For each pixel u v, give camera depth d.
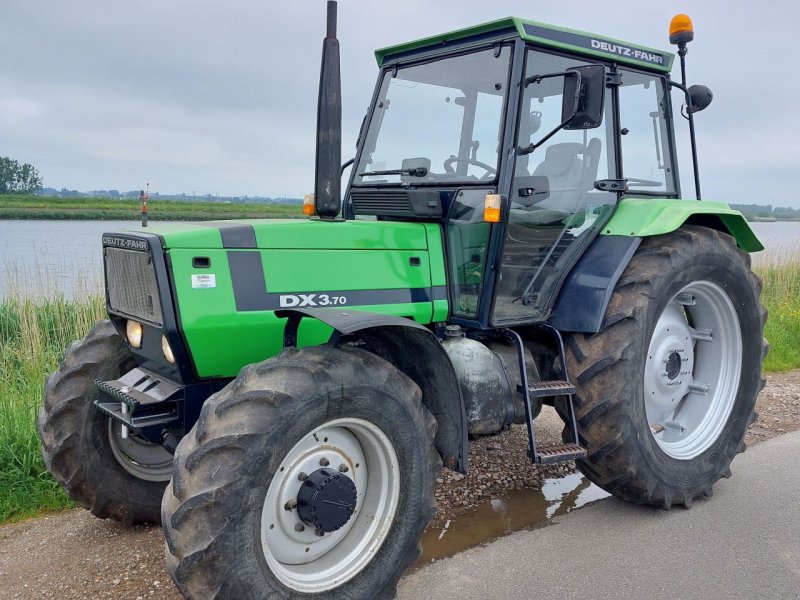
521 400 3.63
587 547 3.46
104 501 3.62
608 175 4.05
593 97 3.18
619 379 3.59
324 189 3.31
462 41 3.71
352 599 2.81
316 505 2.67
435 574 3.20
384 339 3.32
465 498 4.09
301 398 2.58
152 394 3.05
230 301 2.94
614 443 3.61
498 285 3.55
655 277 3.77
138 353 3.27
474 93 3.62
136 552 3.46
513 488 4.25
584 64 3.80
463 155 3.64
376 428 2.84
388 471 2.93
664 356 4.14
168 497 2.47
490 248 3.47
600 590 3.06
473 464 4.59
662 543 3.51
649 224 3.88
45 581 3.17
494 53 3.55
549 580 3.14
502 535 3.61
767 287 11.24
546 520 3.80
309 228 3.19
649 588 3.08
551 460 3.39
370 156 4.08
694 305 4.36
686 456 4.04
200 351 2.91
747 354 4.36
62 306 6.98
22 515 3.91
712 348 4.41
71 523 3.81
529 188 3.60
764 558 3.35
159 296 2.84
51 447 3.52
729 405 4.30
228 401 2.51
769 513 3.87
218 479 2.41
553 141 3.72
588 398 3.64
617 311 3.67
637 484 3.73
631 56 4.03
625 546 3.48
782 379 6.93
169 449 3.05
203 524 2.39
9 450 4.25
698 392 4.38
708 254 4.04
